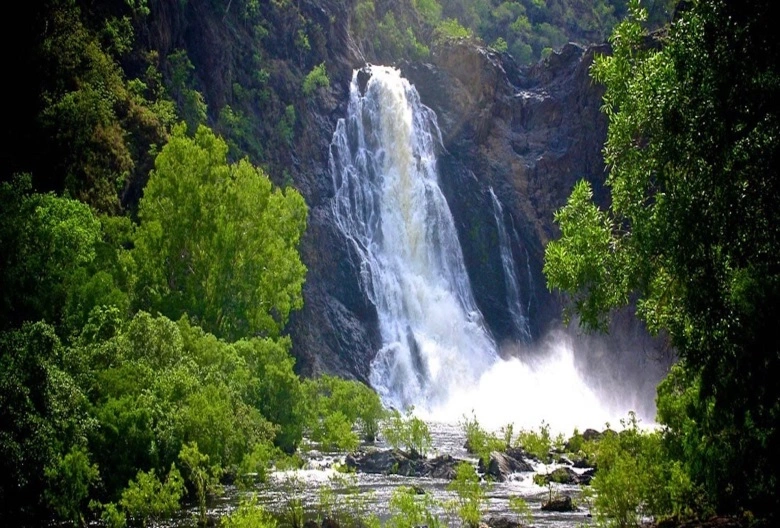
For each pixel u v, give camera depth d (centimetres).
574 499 3744
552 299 10750
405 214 10256
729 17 1852
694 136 1925
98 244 4888
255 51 9694
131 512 2961
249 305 5409
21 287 3797
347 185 9875
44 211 4031
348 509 3403
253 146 9038
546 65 12025
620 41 2216
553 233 10900
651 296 2327
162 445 3459
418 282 9950
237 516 2667
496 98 11456
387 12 12444
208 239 5306
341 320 8881
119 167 6406
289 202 5897
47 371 2977
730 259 1983
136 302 5006
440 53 11894
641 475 2897
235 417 4025
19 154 5359
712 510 2820
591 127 11012
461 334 9931
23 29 5653
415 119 10881
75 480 2875
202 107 8312
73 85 6172
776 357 1975
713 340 2023
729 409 2195
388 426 6203
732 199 1880
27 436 2784
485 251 10612
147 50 7994
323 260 9112
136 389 3562
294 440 4962
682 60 1928
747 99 1845
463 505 3319
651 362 9731
